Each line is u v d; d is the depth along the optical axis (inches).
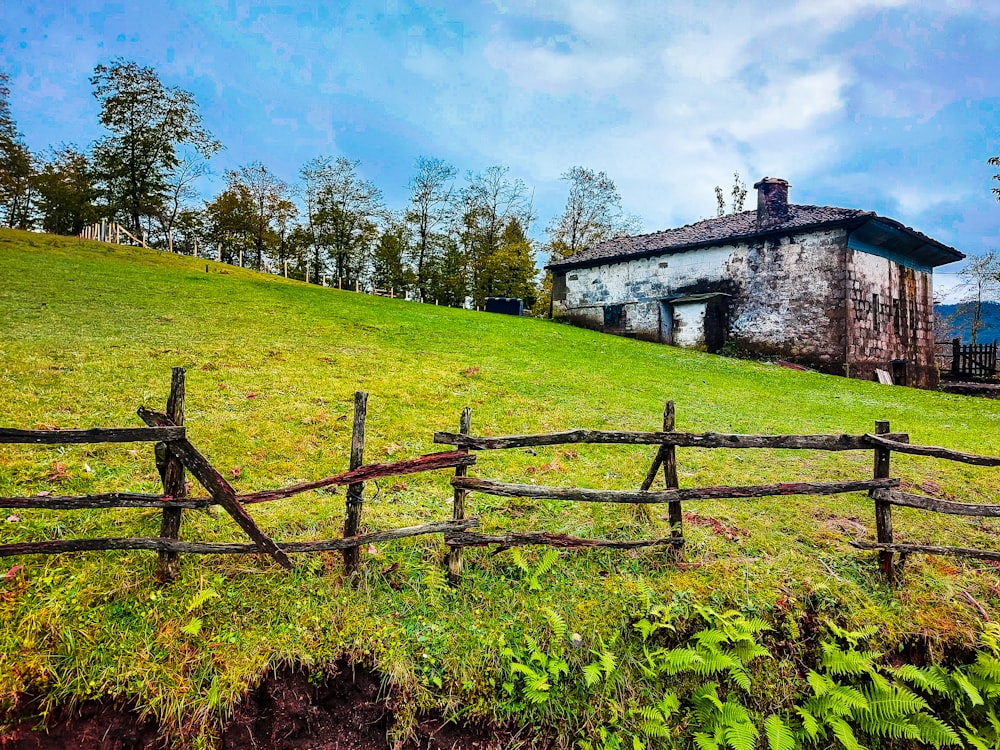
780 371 706.2
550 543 171.5
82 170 1950.1
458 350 569.0
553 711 139.6
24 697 124.0
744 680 142.5
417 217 1977.1
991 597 176.7
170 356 393.7
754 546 193.6
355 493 162.6
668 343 971.9
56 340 402.0
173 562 150.4
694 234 989.2
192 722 126.8
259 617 144.9
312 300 820.6
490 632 149.1
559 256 1825.8
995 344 1039.0
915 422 435.8
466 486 167.0
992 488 271.1
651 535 192.4
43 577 144.2
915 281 911.7
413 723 135.8
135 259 1042.1
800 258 808.9
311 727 136.3
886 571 180.1
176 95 1729.8
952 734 139.4
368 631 144.4
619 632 153.2
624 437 175.0
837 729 140.6
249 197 2049.7
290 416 297.9
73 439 138.5
